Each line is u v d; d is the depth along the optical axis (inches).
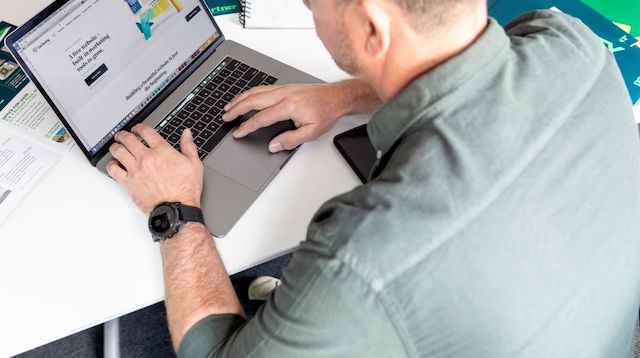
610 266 24.6
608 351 27.5
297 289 22.7
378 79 26.3
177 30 39.4
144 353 55.4
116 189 35.8
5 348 30.4
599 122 25.0
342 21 24.9
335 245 21.6
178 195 33.7
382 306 21.2
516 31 28.9
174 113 38.8
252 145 37.1
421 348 22.5
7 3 43.9
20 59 31.5
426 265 21.0
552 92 24.3
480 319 21.9
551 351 23.5
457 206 21.4
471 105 23.2
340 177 36.7
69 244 33.5
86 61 34.6
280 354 24.0
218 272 31.7
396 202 21.7
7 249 33.2
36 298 31.7
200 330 29.6
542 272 22.5
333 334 22.4
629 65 42.7
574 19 28.6
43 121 38.5
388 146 25.7
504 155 22.4
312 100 37.5
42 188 35.6
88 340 55.6
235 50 42.0
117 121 36.9
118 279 32.4
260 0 42.8
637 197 26.0
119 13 35.9
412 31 23.0
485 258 21.5
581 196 23.7
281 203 35.3
